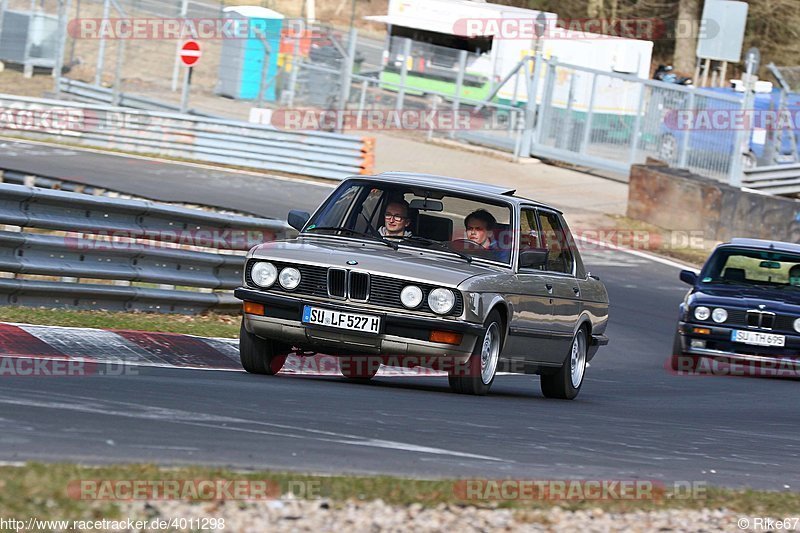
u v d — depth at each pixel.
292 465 20.45
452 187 36.69
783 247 57.19
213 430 22.86
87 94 117.12
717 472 25.28
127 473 18.30
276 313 33.28
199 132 98.12
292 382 33.53
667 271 78.19
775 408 41.81
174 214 45.19
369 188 36.56
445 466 22.05
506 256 35.59
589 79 115.06
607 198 103.50
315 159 97.81
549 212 39.22
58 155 89.44
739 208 88.81
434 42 130.50
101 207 42.53
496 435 26.84
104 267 42.53
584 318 40.16
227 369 36.19
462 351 32.78
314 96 120.75
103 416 23.00
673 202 91.75
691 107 107.12
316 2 191.38
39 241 40.28
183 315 45.69
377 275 32.75
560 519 18.94
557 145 117.25
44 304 40.84
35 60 129.88
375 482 19.70
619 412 36.50
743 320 52.06
